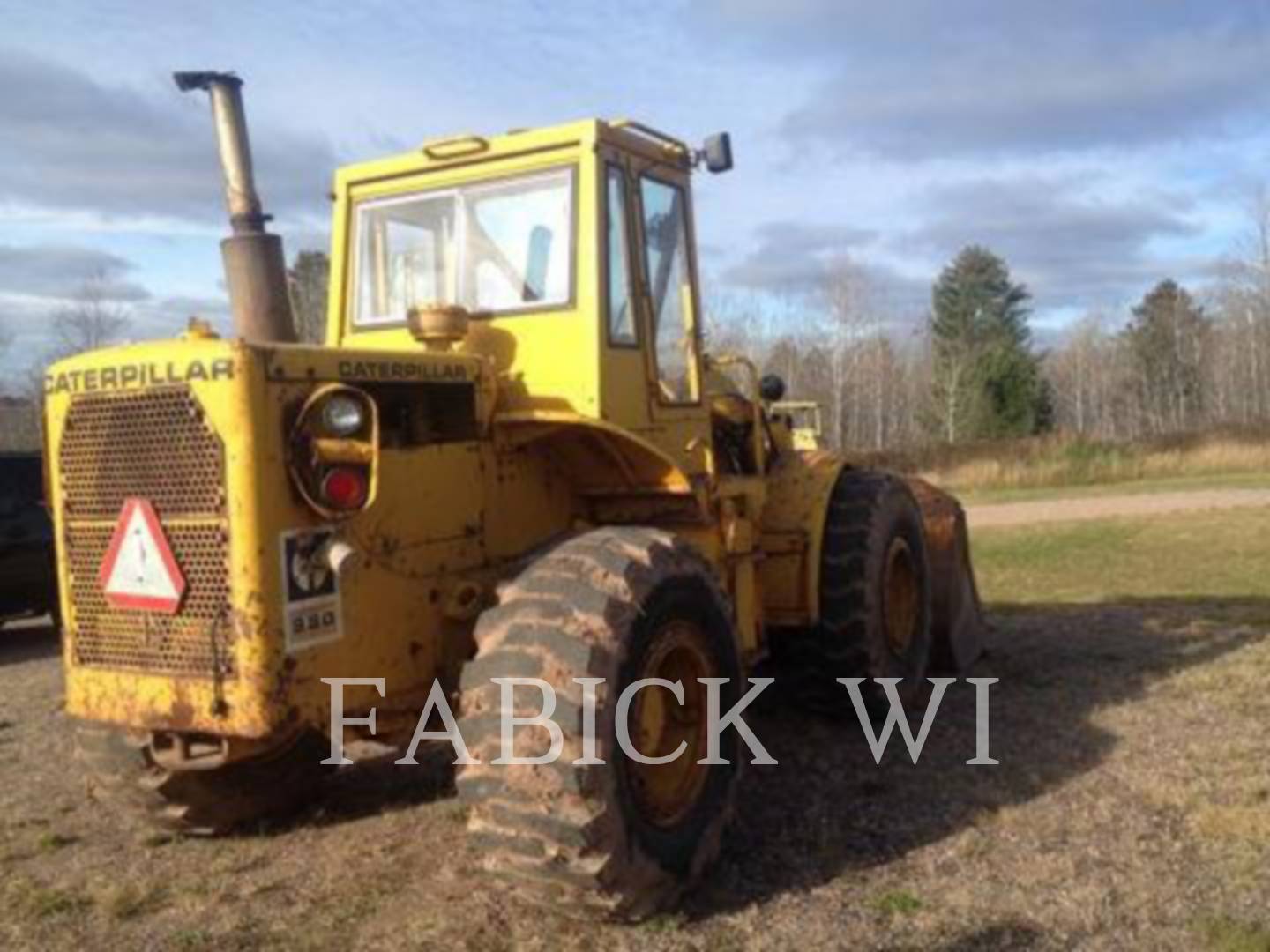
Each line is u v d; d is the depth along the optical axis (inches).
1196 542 628.4
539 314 204.2
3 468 488.4
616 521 220.7
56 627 537.0
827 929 167.9
